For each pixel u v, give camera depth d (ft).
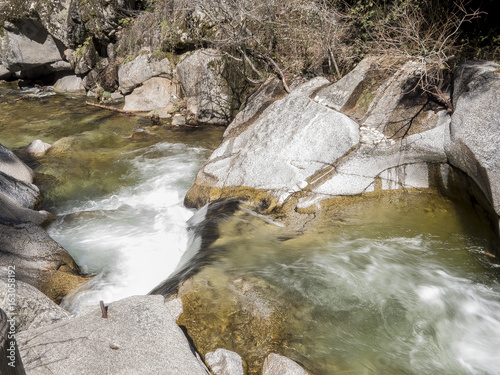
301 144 19.31
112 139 29.71
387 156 17.92
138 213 20.70
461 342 11.19
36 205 21.04
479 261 14.37
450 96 18.17
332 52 24.85
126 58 36.50
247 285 12.48
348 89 21.43
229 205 18.12
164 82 34.71
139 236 18.35
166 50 33.86
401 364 10.31
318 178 18.06
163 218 19.85
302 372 9.05
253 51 28.37
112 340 8.62
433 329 11.55
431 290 12.96
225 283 12.54
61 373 7.70
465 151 15.71
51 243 16.01
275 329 10.94
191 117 32.50
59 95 42.39
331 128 19.12
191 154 26.89
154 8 36.68
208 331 10.71
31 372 7.67
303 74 26.45
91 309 9.86
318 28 25.93
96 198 22.20
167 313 9.65
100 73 40.32
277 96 25.18
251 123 23.93
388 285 13.10
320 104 20.57
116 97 39.11
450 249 15.06
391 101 19.60
